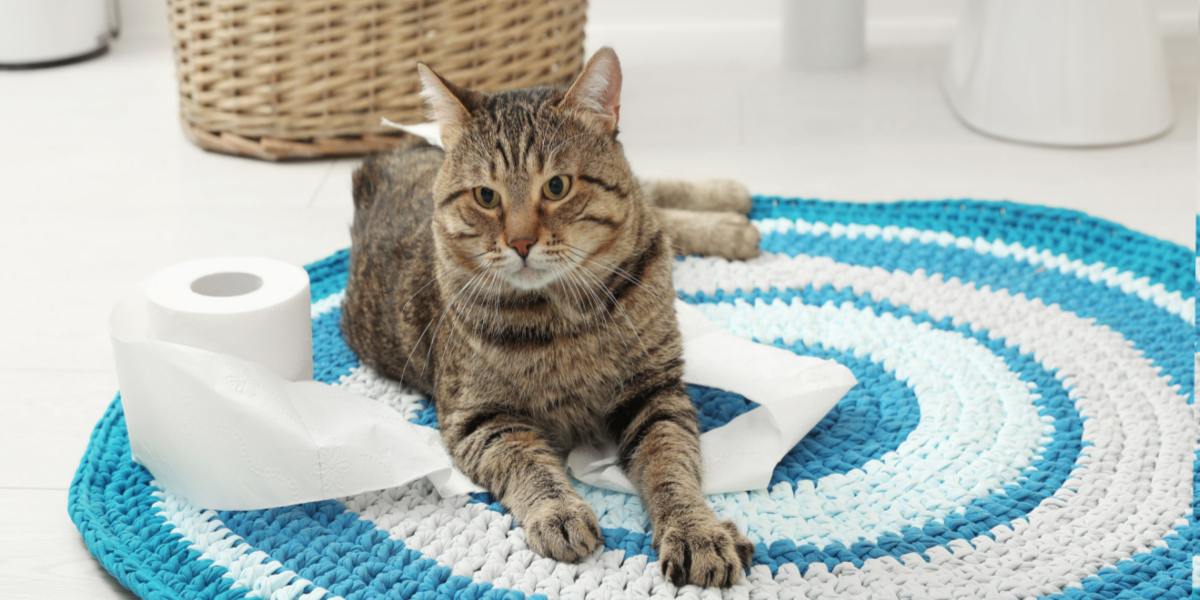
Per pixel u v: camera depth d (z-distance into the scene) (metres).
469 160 1.28
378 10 2.20
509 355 1.34
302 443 1.29
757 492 1.36
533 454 1.33
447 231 1.32
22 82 2.81
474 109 1.30
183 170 2.32
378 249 1.59
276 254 1.99
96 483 1.38
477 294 1.32
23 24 2.84
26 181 2.28
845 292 1.80
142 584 1.21
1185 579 1.18
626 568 1.22
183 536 1.29
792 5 2.73
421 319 1.47
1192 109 2.44
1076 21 2.25
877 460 1.41
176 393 1.29
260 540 1.28
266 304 1.36
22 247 2.02
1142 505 1.30
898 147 2.34
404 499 1.35
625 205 1.31
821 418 1.44
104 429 1.48
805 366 1.46
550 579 1.21
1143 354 1.60
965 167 2.24
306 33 2.21
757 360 1.48
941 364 1.61
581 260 1.29
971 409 1.50
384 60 2.24
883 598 1.18
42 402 1.59
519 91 1.36
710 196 2.02
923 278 1.83
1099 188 2.13
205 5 2.24
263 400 1.29
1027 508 1.31
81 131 2.53
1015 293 1.78
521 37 2.32
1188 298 1.72
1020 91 2.32
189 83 2.37
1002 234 1.95
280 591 1.20
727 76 2.74
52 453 1.48
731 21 3.02
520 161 1.25
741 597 1.17
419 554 1.26
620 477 1.36
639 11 3.03
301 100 2.27
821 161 2.29
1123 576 1.19
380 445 1.33
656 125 2.48
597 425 1.42
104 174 2.31
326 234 2.05
